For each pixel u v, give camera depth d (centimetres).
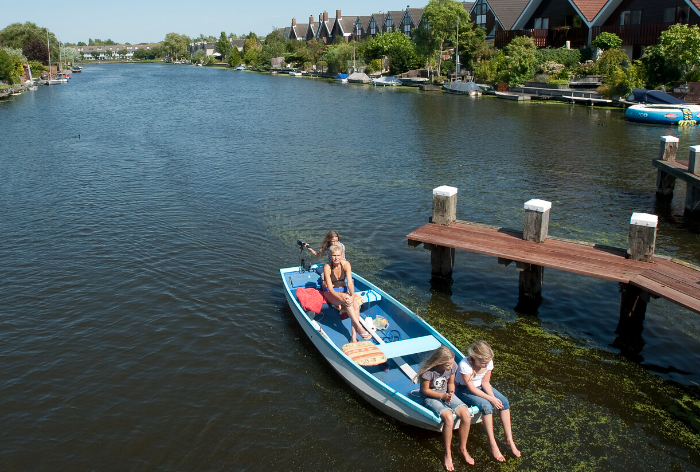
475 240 1176
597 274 994
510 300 1167
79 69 12706
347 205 1792
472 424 788
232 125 3678
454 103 4841
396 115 4053
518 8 6750
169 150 2767
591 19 5281
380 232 1554
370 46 8425
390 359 890
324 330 977
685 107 3453
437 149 2727
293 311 1059
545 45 5694
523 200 1848
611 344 1006
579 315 1105
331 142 2956
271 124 3703
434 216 1283
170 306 1129
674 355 972
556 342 1016
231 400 855
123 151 2750
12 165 2419
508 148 2731
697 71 3909
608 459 745
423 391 733
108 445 768
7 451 757
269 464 736
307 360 955
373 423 808
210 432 791
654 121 3400
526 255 1088
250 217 1672
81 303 1141
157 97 5966
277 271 1295
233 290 1198
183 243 1459
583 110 4141
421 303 1158
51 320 1077
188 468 730
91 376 912
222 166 2378
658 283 949
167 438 780
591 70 4909
